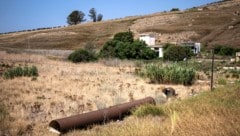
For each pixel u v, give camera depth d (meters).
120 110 12.07
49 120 11.58
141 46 49.25
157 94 17.66
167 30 101.88
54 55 52.50
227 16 116.69
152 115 11.94
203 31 98.38
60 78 24.06
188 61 42.19
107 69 32.25
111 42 50.75
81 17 167.12
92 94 17.39
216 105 11.99
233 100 13.21
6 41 106.69
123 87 20.22
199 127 8.95
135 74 27.53
